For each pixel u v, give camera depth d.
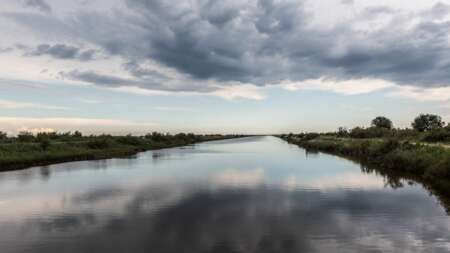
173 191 17.36
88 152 40.59
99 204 14.39
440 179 17.42
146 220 11.87
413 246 9.10
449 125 39.47
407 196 15.54
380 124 77.38
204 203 14.49
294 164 30.67
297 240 9.66
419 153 23.11
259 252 8.76
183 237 9.98
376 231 10.41
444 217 11.90
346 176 22.42
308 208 13.45
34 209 13.59
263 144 86.25
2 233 10.51
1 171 25.86
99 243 9.55
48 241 9.77
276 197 15.67
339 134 77.31
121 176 23.27
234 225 11.19
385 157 27.48
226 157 40.44
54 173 24.91
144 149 57.31
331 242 9.45
